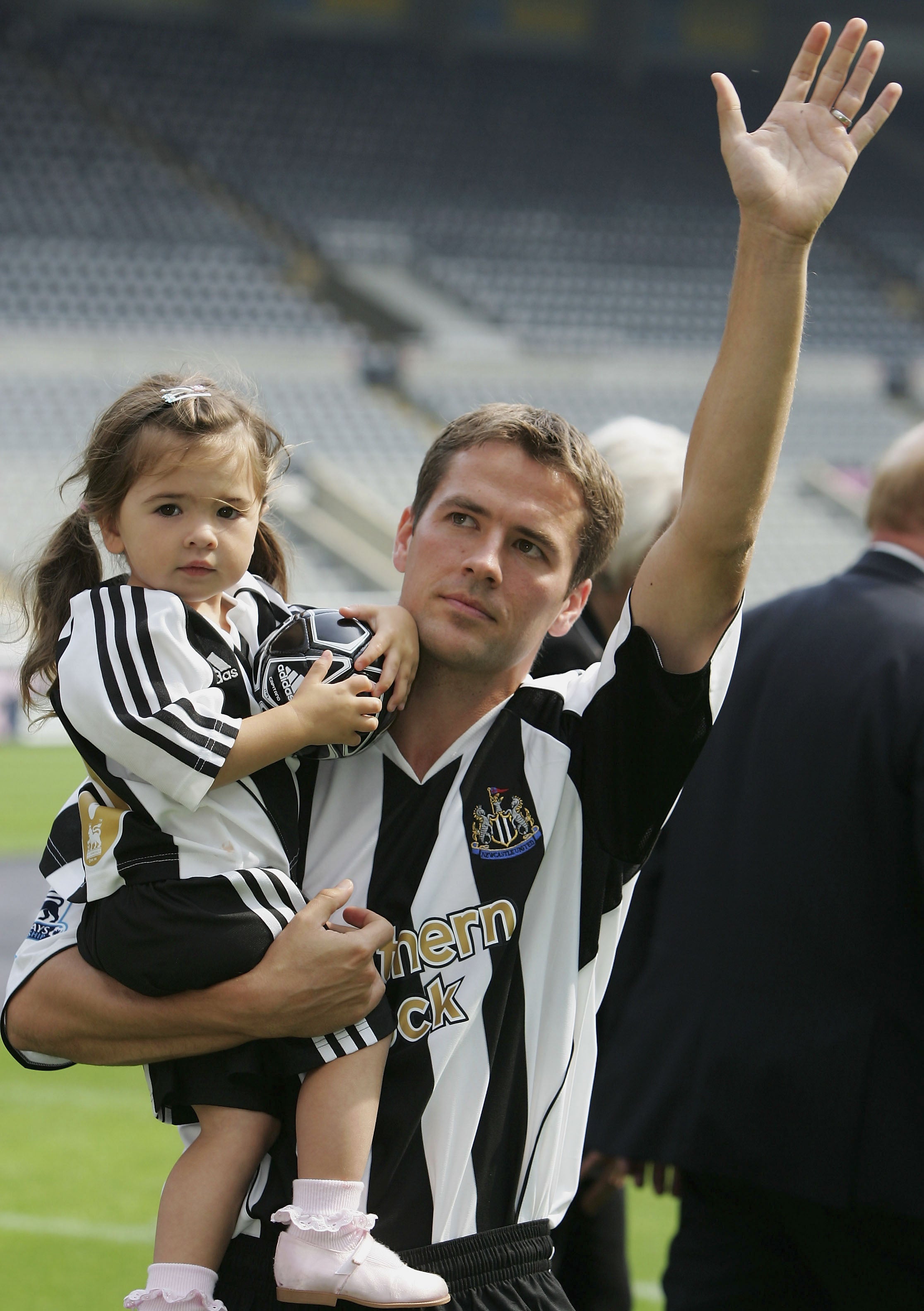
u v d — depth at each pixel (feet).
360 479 81.20
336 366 87.66
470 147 107.76
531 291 97.60
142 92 102.63
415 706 7.23
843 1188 9.06
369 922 6.74
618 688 6.95
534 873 6.98
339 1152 6.49
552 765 7.13
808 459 91.20
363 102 108.06
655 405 91.81
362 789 7.13
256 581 7.89
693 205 108.58
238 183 98.68
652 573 6.79
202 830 6.82
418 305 93.97
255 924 6.65
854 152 6.59
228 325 87.45
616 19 115.03
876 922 9.29
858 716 9.54
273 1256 6.61
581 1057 7.18
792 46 116.98
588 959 7.13
